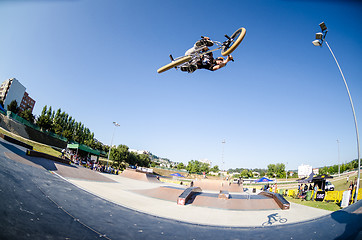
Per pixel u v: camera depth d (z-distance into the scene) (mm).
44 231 3412
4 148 10641
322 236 4426
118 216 6047
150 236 4812
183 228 6121
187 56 5168
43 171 9383
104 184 14797
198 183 29797
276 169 66625
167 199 12516
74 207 5508
